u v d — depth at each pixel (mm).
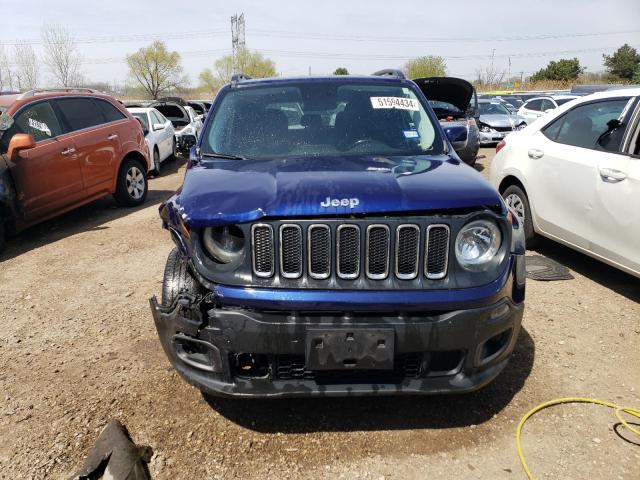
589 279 4914
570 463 2547
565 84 52875
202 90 70562
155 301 2734
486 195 2486
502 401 3035
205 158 3451
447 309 2408
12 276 5316
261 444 2707
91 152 7395
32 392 3205
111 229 7090
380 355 2373
